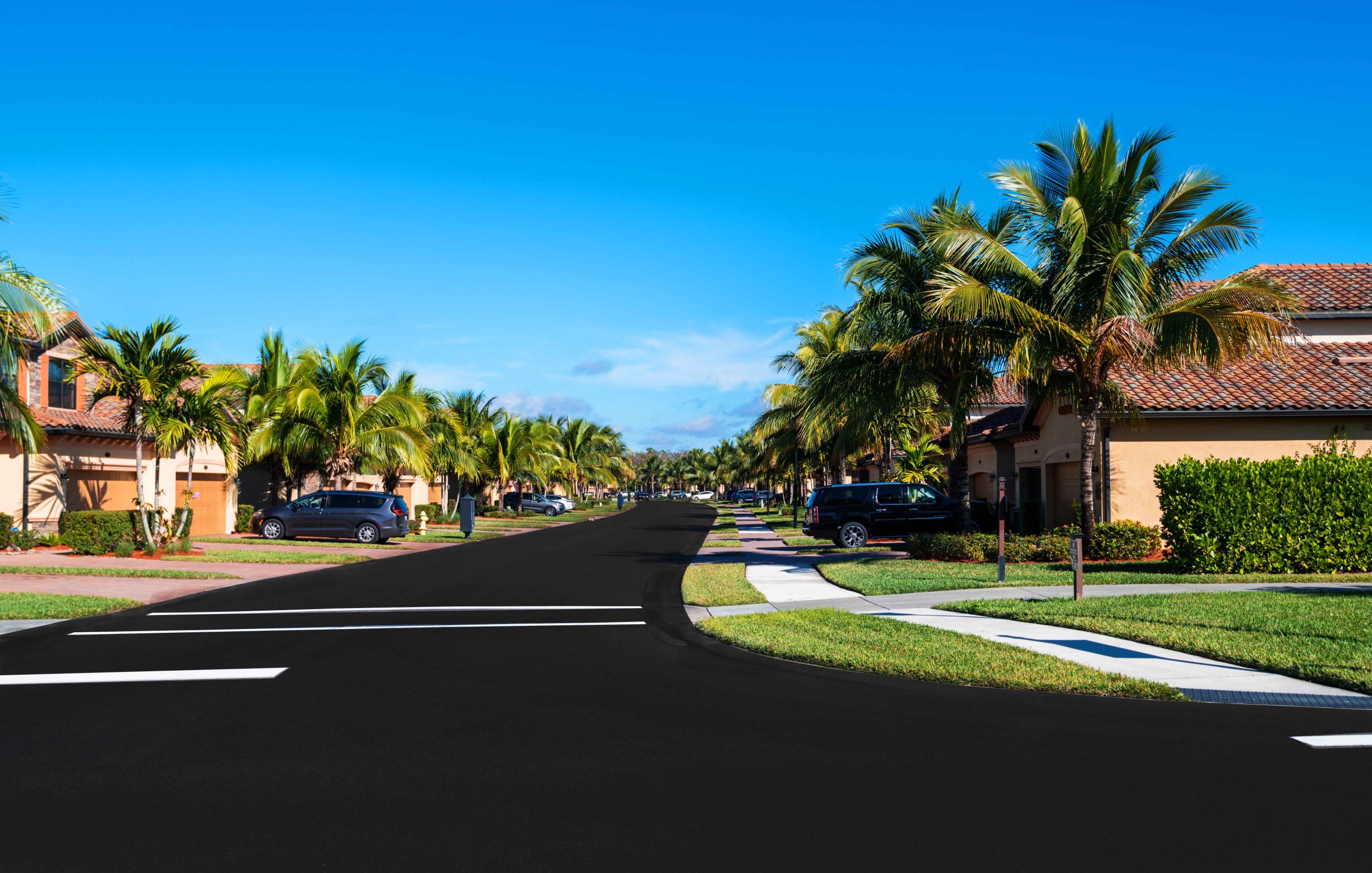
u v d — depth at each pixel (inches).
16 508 927.0
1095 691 303.1
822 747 241.0
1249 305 640.4
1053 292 669.9
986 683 316.8
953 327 674.2
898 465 1620.3
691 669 348.2
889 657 355.6
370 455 1272.1
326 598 578.6
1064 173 674.2
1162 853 169.9
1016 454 1079.0
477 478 2005.4
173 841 177.6
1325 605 462.0
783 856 169.6
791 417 1407.5
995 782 211.5
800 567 778.2
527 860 168.6
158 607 539.5
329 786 210.2
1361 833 179.6
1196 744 241.8
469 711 282.2
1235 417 785.6
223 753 235.9
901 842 175.9
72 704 289.9
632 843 176.2
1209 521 622.8
